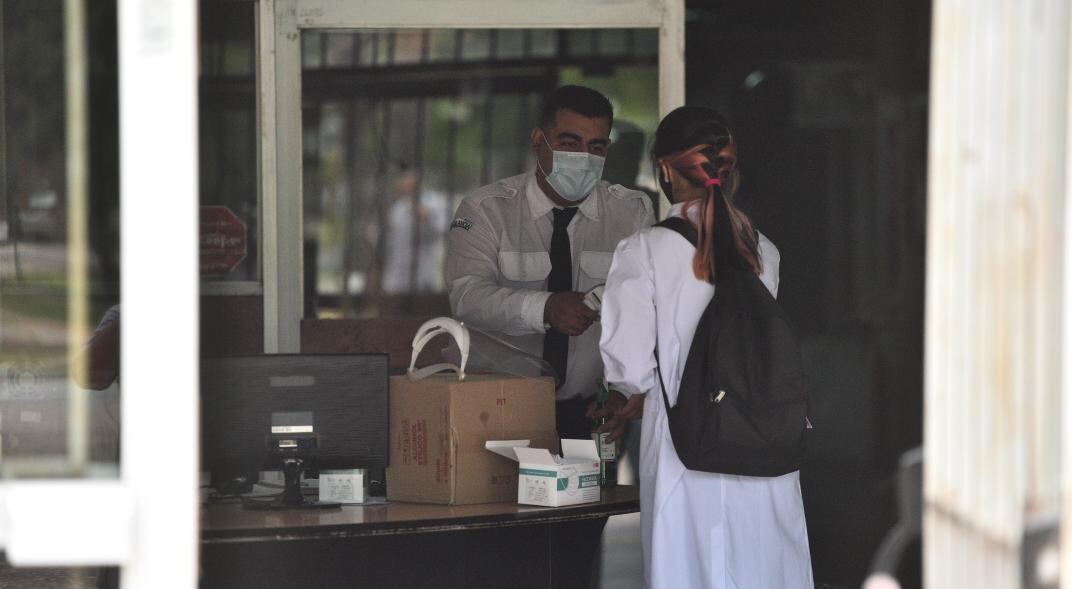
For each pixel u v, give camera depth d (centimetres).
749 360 876
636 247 934
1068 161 652
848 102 1356
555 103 1210
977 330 668
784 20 1441
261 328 1546
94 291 1323
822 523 1402
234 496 988
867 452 1326
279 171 1531
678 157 942
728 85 1523
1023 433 662
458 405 943
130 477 625
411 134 1612
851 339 1354
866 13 1322
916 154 1262
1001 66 655
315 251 1616
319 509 929
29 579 1529
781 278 1470
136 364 622
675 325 916
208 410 944
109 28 1173
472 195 1290
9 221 1323
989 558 668
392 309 1639
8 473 664
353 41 1583
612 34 1563
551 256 1270
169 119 617
